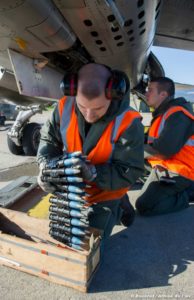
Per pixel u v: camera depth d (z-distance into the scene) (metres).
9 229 1.88
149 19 2.45
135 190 3.02
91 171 1.44
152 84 2.31
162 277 1.67
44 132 1.76
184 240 2.07
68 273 1.51
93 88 1.28
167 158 2.28
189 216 2.44
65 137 1.62
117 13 2.07
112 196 1.73
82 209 1.50
